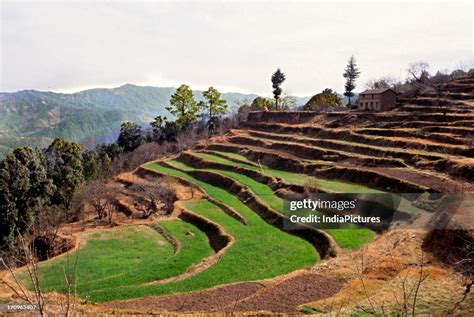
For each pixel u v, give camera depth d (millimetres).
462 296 21641
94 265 39938
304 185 53688
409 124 73562
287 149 77562
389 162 57125
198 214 53625
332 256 35125
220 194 62938
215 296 28922
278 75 129000
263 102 135250
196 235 47875
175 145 105688
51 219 53688
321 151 69125
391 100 90188
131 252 43938
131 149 114500
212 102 124250
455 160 50406
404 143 63031
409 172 51875
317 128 84375
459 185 43000
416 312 19969
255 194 57156
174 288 31750
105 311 24938
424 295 22141
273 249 39094
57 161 70875
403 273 26312
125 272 37375
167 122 120500
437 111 79000
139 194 68812
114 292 31219
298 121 99188
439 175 48844
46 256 46562
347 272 29578
